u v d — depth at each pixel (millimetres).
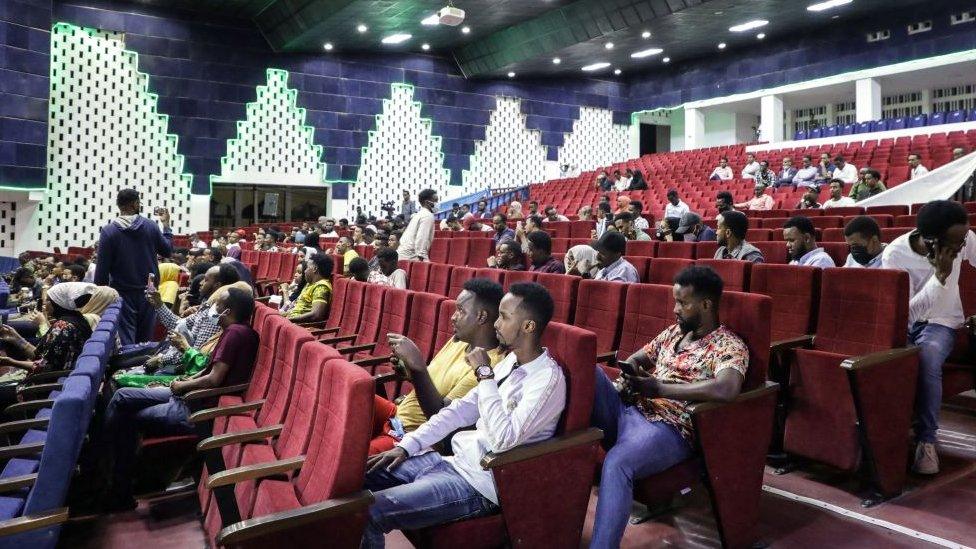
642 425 2312
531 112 19734
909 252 3027
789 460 3068
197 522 2844
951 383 3057
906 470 2873
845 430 2727
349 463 1760
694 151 18297
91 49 13875
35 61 12469
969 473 2863
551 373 2062
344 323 4586
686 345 2439
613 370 2957
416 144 17922
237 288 3359
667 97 20766
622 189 14141
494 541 2041
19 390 3283
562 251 6684
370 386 1782
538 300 2066
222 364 3115
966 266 3430
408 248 6410
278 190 16438
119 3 14070
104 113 14016
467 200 18438
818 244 4516
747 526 2350
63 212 13609
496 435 1969
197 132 15008
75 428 1929
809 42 17828
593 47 17031
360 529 1765
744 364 2279
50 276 8594
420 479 2049
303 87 16312
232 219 15930
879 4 15797
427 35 16266
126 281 4926
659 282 4332
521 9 15070
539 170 19938
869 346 2852
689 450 2287
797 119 21469
